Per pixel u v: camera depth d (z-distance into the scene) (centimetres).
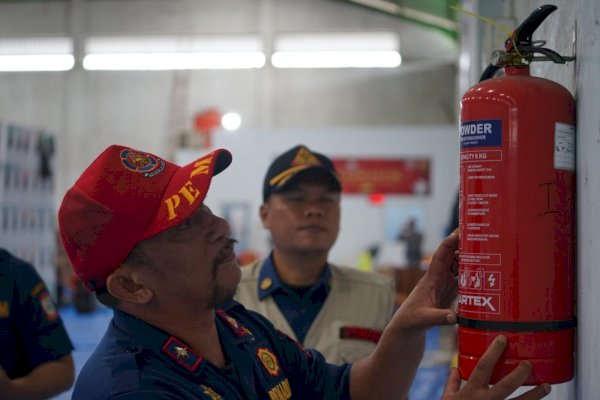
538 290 99
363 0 1184
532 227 99
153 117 1234
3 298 182
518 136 99
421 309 124
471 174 102
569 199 103
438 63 1196
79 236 116
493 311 100
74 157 1241
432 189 974
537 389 100
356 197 984
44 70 1252
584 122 99
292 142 977
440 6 1031
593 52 95
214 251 121
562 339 101
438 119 1196
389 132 980
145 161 121
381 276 204
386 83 1208
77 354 690
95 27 1245
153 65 1235
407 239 973
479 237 101
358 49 1209
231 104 1227
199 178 117
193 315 122
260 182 970
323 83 1216
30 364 186
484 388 99
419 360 138
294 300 195
